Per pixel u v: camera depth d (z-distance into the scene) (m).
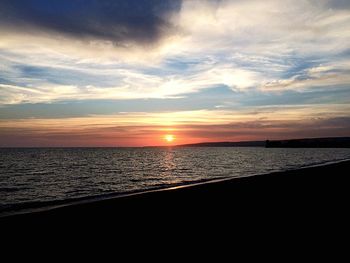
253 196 10.50
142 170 39.59
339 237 6.39
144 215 7.63
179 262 5.10
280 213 8.41
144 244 5.86
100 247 5.61
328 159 66.69
